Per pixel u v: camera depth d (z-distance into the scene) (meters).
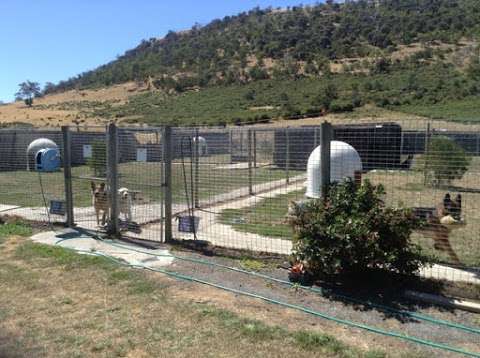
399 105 62.31
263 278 6.52
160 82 118.50
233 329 4.95
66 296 5.93
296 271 6.31
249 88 93.75
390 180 13.68
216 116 69.50
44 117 84.69
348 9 136.38
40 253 7.79
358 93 71.81
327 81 86.88
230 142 21.36
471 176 16.30
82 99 118.50
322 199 6.32
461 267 6.58
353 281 6.20
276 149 21.22
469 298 5.61
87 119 79.62
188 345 4.63
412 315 5.27
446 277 6.27
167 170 8.33
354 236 5.80
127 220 9.88
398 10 123.88
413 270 5.96
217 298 5.84
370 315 5.30
